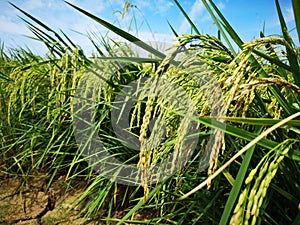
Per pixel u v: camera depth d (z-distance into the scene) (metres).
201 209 1.67
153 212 2.30
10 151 3.51
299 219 1.10
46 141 3.03
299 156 1.05
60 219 2.45
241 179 0.95
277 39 1.10
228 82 1.00
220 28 1.44
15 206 2.69
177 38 1.25
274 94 1.28
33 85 3.33
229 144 1.49
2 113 3.59
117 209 2.41
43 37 2.48
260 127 1.23
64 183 2.89
